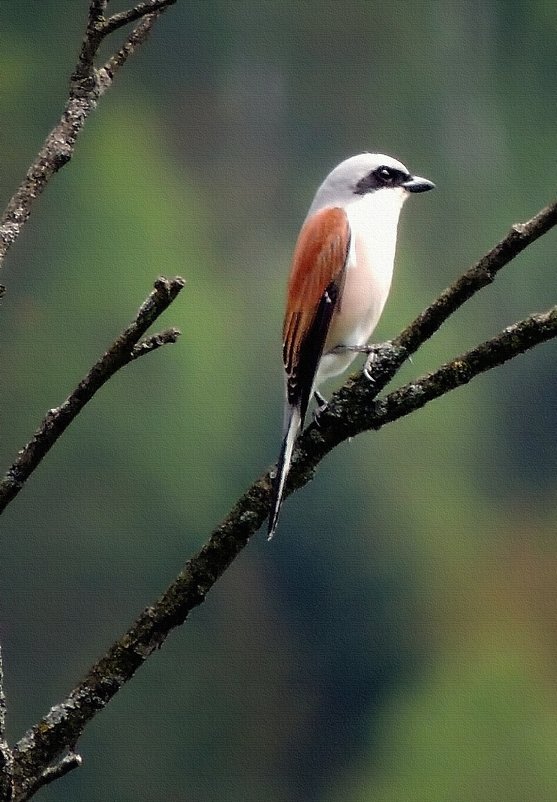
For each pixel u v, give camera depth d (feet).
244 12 74.79
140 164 70.59
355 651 57.47
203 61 74.38
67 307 65.92
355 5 75.92
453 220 72.33
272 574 57.00
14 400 63.16
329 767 54.85
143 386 61.93
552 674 59.06
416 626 58.44
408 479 60.85
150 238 68.23
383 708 56.39
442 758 54.19
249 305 66.54
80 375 64.44
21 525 59.98
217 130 73.92
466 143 75.36
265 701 55.93
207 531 61.00
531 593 60.13
